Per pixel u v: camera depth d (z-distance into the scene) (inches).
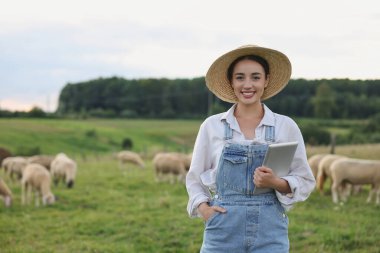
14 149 2240.4
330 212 474.3
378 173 527.8
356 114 1935.3
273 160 140.9
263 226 144.6
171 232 410.3
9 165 813.9
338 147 1051.3
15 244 386.9
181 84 4429.1
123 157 1051.9
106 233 425.1
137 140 2898.6
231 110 151.7
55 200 618.2
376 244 336.2
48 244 389.1
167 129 3368.6
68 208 570.3
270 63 156.8
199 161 152.2
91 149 2518.5
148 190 692.1
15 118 3688.5
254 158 144.3
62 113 4266.7
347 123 1882.4
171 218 466.6
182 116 4156.0
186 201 566.6
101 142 2728.8
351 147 1003.9
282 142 148.3
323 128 1744.6
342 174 540.7
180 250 354.3
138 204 564.7
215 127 150.9
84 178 846.5
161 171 785.6
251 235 144.5
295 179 144.7
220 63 155.6
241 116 153.1
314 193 598.5
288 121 150.3
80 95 4813.0
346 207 506.0
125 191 684.7
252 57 151.9
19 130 2802.7
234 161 145.1
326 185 661.3
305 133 1547.7
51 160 902.4
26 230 442.3
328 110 1947.6
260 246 144.6
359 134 1608.0
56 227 455.5
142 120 3986.2
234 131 148.8
